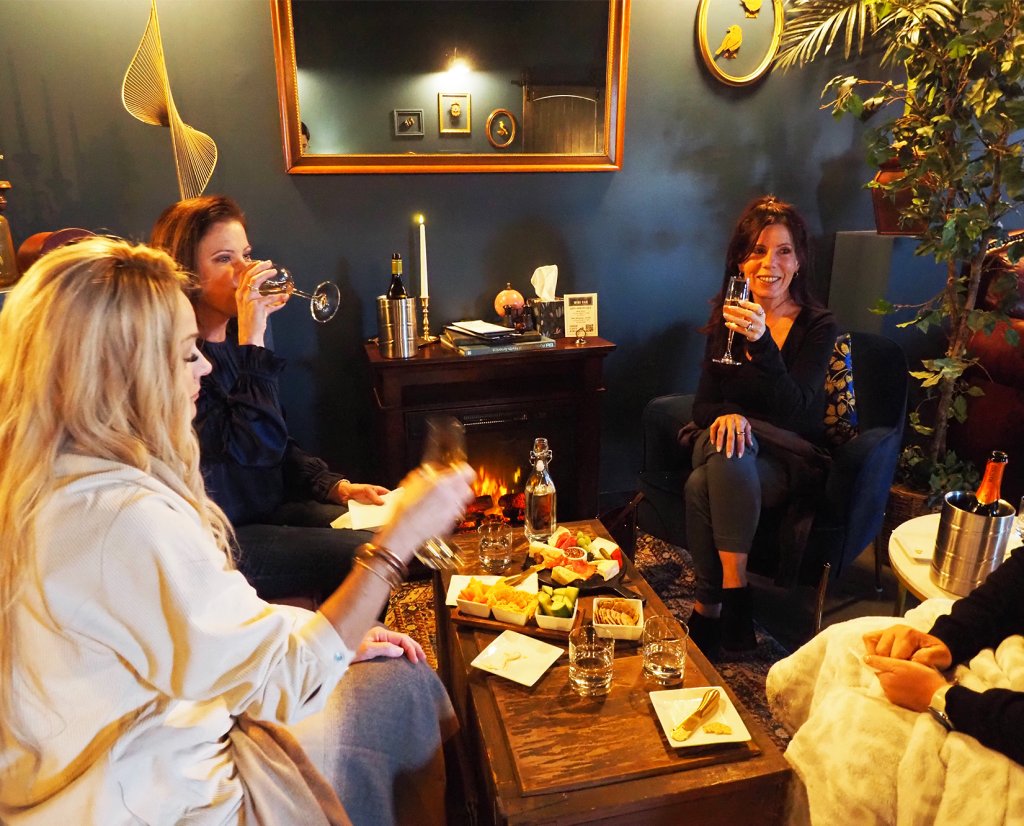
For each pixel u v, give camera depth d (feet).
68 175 7.98
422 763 4.32
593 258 9.61
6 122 7.72
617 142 9.16
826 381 7.64
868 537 7.40
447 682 5.86
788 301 7.65
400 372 8.20
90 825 2.84
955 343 8.38
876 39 9.56
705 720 3.93
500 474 9.19
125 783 2.94
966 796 3.33
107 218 8.18
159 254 3.05
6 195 7.89
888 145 8.25
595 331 9.39
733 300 6.75
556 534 6.02
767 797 3.72
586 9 8.69
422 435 8.48
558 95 8.90
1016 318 8.31
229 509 6.00
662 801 3.54
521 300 9.16
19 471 2.71
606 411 10.26
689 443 7.61
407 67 8.46
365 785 3.95
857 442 6.91
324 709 3.93
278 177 8.50
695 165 9.55
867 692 4.05
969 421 8.91
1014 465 8.50
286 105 8.25
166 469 3.04
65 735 2.82
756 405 7.36
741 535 6.63
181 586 2.80
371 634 4.45
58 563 2.69
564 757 3.75
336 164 8.54
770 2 9.11
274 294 5.91
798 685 4.68
